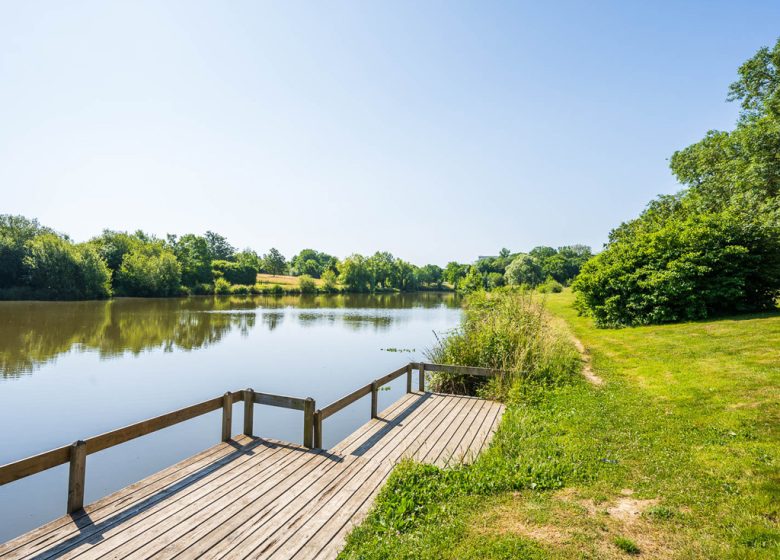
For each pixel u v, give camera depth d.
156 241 77.81
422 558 3.84
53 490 7.77
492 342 11.95
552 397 9.26
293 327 30.95
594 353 13.66
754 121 22.22
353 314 41.91
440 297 82.25
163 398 13.23
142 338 24.92
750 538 3.92
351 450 6.77
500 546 3.94
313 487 5.42
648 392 8.91
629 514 4.50
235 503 4.98
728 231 16.42
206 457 6.30
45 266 48.72
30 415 11.67
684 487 4.97
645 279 17.44
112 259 61.69
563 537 4.09
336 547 4.18
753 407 7.23
